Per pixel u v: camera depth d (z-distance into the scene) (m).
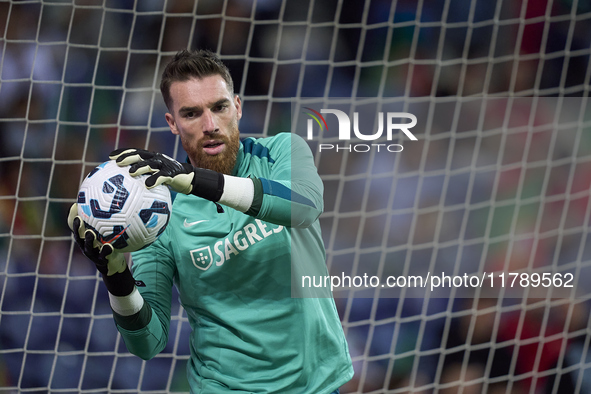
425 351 16.84
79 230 6.33
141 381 16.66
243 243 7.19
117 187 6.27
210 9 19.48
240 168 7.50
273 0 19.62
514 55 20.05
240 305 7.29
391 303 16.77
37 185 18.28
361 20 19.83
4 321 17.06
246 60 16.75
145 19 19.39
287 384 7.12
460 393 17.11
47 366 16.89
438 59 18.88
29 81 18.95
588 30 20.03
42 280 17.36
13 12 19.08
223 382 7.25
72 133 18.61
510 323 17.19
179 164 6.27
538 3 19.94
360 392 16.06
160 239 7.50
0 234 17.56
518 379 17.16
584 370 17.42
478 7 20.16
